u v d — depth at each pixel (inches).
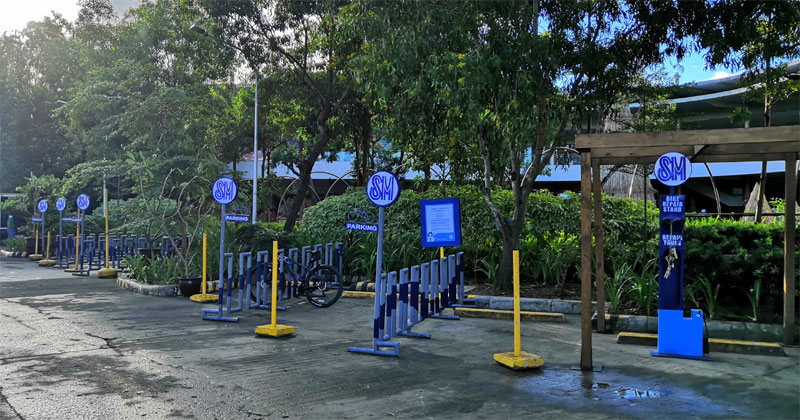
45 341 305.0
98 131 875.4
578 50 404.2
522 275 494.6
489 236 514.0
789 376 245.4
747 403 208.8
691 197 1919.3
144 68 916.6
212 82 1017.5
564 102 438.6
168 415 192.4
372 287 499.8
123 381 231.3
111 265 748.0
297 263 447.5
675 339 281.1
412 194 587.2
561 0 421.7
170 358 271.6
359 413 196.9
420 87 386.3
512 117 377.7
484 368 258.2
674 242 281.7
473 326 361.1
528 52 382.6
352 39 552.1
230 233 549.3
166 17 988.6
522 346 305.9
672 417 193.9
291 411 198.2
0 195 1267.2
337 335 331.6
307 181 768.9
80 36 1130.7
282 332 325.1
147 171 516.1
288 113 940.6
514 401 211.0
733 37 385.7
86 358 268.8
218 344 304.5
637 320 347.9
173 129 623.2
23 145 1601.9
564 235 501.7
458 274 419.5
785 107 1226.6
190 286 484.1
